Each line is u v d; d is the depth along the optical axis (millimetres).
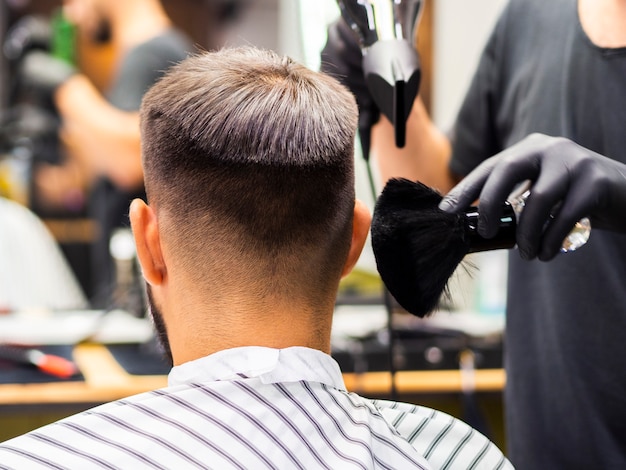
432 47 3158
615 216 703
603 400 1036
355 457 696
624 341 1014
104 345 1920
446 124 3162
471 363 1759
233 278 716
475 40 3094
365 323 1952
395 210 704
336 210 735
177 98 729
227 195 704
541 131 1090
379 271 717
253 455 678
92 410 695
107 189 2391
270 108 723
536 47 1120
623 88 1000
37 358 1700
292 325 729
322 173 720
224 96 724
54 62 2295
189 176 709
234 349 716
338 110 752
